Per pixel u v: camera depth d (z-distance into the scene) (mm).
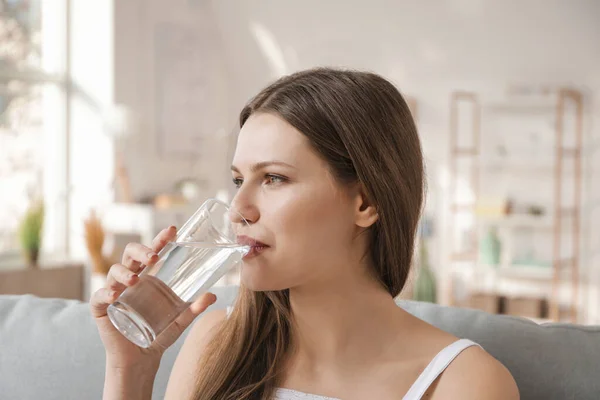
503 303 5594
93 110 5758
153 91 6086
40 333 1402
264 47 6660
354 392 1045
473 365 1006
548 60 5789
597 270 5719
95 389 1339
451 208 5973
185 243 912
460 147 6047
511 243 5941
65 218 5781
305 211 953
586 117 5719
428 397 1012
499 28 5898
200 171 6586
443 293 6121
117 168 5715
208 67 6629
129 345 1102
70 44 5789
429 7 6082
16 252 5422
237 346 1142
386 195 998
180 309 909
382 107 1006
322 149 958
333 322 1051
